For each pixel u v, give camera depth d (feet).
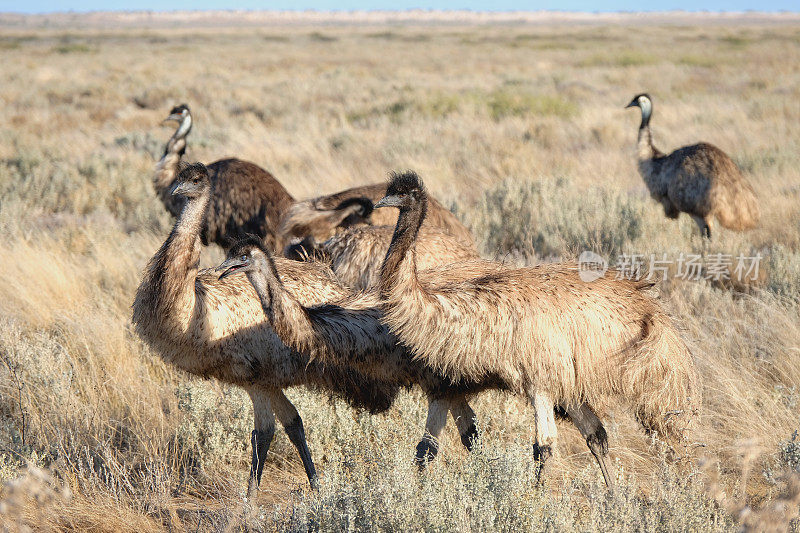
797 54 558.56
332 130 242.17
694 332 79.51
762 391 68.44
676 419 57.26
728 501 48.65
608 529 45.68
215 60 637.71
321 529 46.73
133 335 84.23
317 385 63.05
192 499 60.64
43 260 103.09
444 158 186.50
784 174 160.56
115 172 167.43
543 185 141.38
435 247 75.00
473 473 50.29
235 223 108.37
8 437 64.08
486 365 56.08
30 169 176.65
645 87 367.45
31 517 52.54
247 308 60.44
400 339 56.03
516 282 57.00
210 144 210.59
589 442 57.67
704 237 120.06
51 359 76.23
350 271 76.23
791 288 90.12
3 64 546.67
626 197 135.64
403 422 66.23
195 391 68.59
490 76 469.98
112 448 67.26
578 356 55.77
